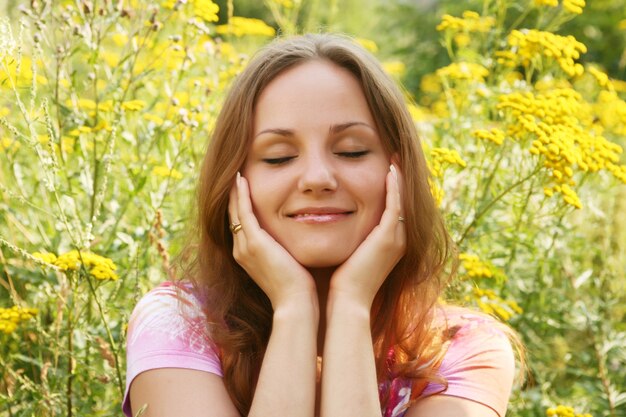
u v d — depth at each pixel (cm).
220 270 229
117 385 279
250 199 217
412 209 222
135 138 376
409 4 1070
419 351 224
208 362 212
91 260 279
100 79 410
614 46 983
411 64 1003
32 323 314
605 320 378
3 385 304
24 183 387
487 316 238
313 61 213
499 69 458
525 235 366
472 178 387
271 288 213
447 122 440
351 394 201
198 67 447
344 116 211
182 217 354
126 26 386
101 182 356
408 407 221
